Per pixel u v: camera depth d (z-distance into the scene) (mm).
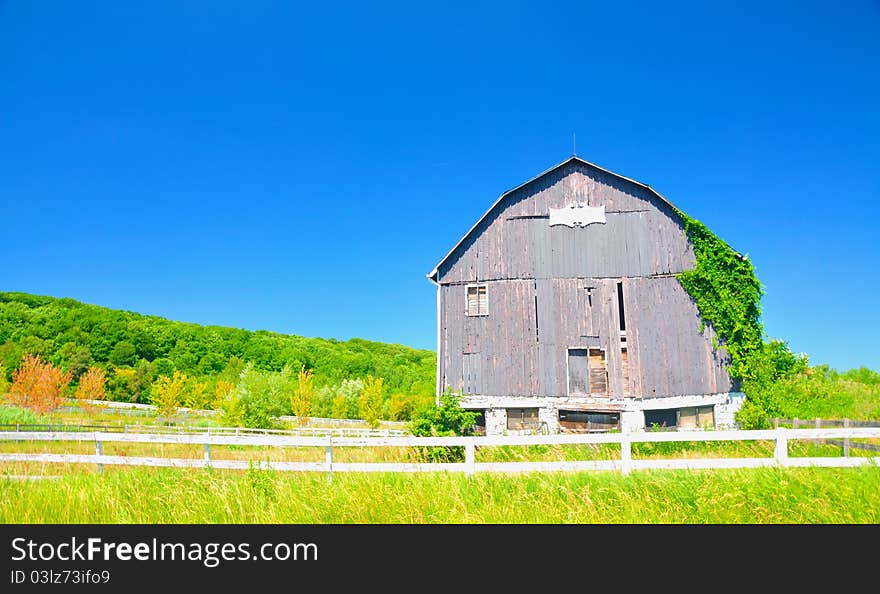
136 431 33594
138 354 96125
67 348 85188
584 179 23828
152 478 10258
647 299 22672
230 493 9008
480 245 24125
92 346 93500
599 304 22781
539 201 23938
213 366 96875
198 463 11219
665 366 22188
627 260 22969
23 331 95250
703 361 22547
